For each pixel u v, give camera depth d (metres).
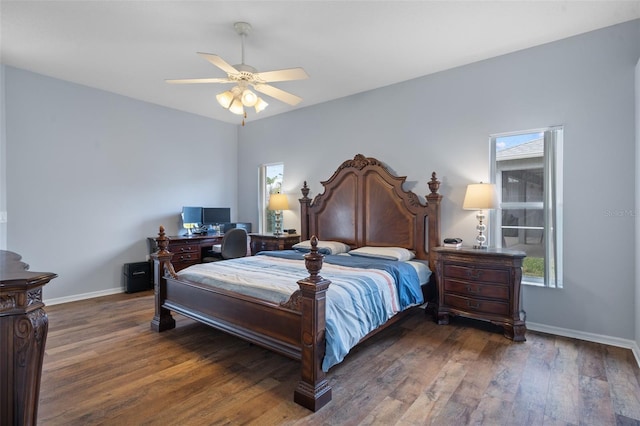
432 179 3.78
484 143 3.58
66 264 4.27
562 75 3.13
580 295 3.04
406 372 2.43
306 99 4.85
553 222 3.16
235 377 2.37
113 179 4.70
